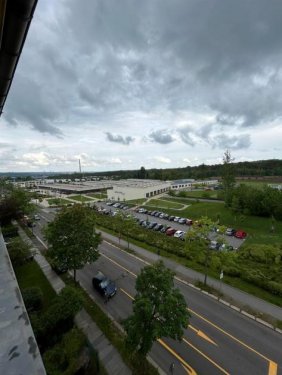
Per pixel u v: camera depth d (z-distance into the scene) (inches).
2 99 340.2
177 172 6299.2
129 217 1480.1
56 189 4424.2
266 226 1624.0
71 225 813.9
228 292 802.2
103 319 663.1
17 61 258.4
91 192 4089.6
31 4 185.9
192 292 810.8
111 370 503.5
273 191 1813.5
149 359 539.2
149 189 3275.1
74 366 436.5
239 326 644.7
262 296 775.7
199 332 621.6
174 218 1920.5
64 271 943.0
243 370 514.9
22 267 1011.9
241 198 1934.1
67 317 566.6
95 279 845.2
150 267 562.3
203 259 892.6
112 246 1274.6
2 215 1589.6
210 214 2037.4
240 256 1113.4
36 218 1985.7
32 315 578.9
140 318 485.4
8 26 200.8
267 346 577.0
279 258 1040.8
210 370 514.3
